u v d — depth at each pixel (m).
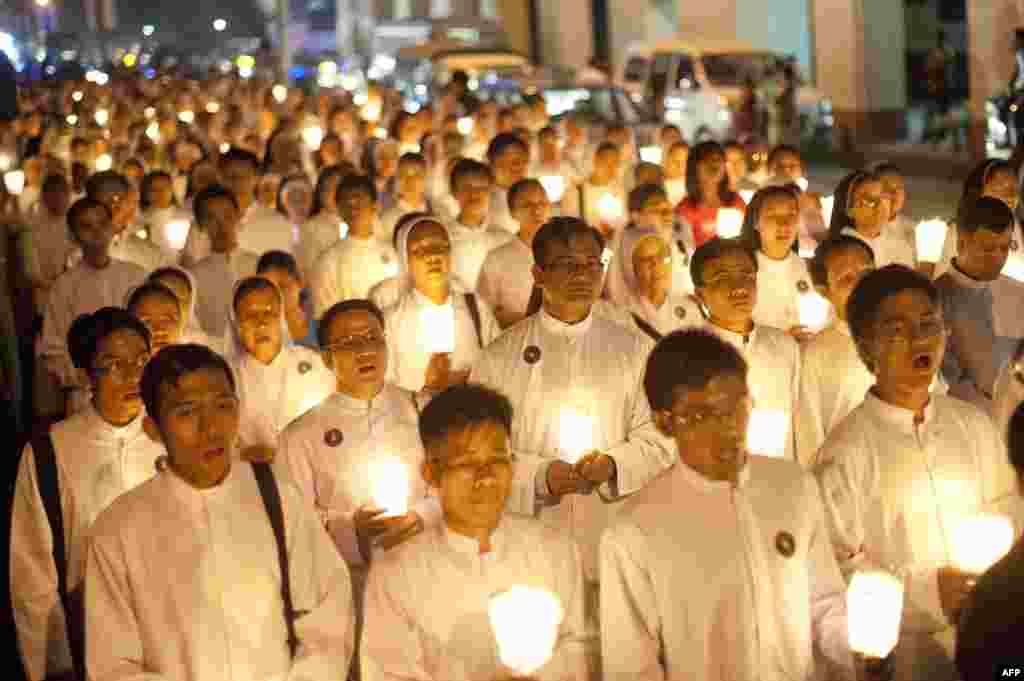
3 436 10.02
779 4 39.41
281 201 14.52
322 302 11.30
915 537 5.69
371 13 85.06
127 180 12.09
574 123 18.67
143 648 5.10
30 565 6.20
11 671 7.74
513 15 57.22
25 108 30.30
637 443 6.64
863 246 7.76
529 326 7.05
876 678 4.87
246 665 5.11
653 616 4.99
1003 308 8.11
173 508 5.10
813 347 7.30
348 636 5.36
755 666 4.92
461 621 5.09
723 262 7.04
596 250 6.91
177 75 57.59
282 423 8.00
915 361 5.57
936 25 38.50
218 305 10.98
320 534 5.37
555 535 5.25
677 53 33.03
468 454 4.98
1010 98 21.05
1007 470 5.85
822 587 5.16
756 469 5.06
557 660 5.12
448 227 11.53
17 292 13.41
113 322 6.42
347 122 22.81
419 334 8.27
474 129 19.91
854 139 33.78
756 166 15.52
